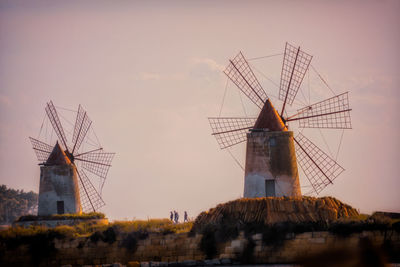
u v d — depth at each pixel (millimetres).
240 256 63094
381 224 58625
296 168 87125
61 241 73188
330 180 90000
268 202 65500
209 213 68438
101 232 72000
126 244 70438
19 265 72625
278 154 86188
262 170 85875
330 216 63094
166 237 68750
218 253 64938
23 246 73125
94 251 71688
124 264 70125
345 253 15891
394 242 57656
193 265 62625
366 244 16188
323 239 60281
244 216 65500
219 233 65250
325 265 15781
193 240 67000
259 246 62656
